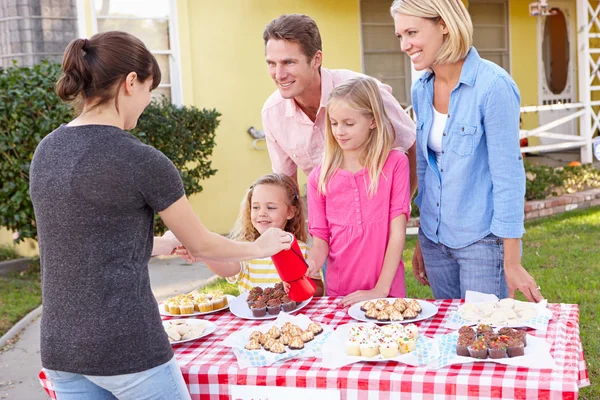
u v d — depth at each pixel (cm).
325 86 289
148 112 630
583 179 854
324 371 184
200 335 222
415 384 176
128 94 176
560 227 693
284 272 223
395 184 264
